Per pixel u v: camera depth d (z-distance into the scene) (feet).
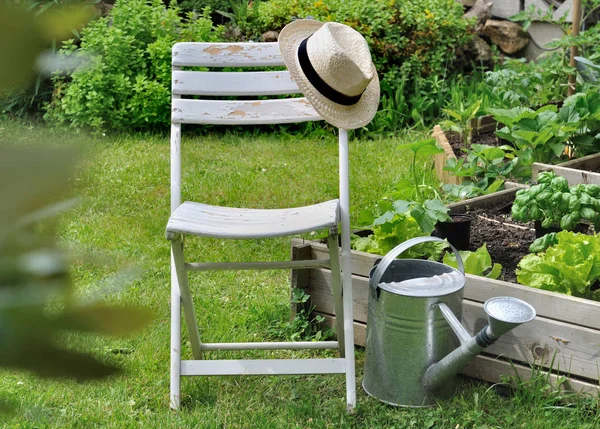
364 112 8.44
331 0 21.80
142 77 19.42
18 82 0.45
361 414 8.22
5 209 0.45
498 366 8.55
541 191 11.12
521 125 14.88
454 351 7.82
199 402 8.38
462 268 8.73
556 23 22.49
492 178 14.39
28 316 0.47
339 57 8.04
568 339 8.13
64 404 8.24
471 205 12.98
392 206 11.16
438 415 8.07
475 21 22.94
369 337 8.47
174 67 8.98
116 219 13.70
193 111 8.96
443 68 22.02
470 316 8.81
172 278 8.73
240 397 8.50
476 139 17.84
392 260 8.23
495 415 8.04
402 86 20.59
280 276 11.66
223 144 18.75
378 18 21.36
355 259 9.62
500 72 19.56
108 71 19.47
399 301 8.00
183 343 9.70
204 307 10.59
